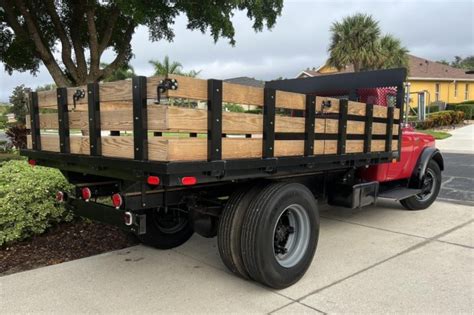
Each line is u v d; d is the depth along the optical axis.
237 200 3.45
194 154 2.74
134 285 3.57
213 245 4.70
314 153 3.67
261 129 3.18
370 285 3.58
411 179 5.93
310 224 3.72
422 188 6.01
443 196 7.53
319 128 3.71
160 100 2.67
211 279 3.71
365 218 5.93
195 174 2.77
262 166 3.17
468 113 30.38
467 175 9.82
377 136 4.62
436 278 3.72
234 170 3.02
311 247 3.74
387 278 3.73
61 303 3.23
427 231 5.25
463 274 3.82
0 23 9.10
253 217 3.31
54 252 4.41
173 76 2.60
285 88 6.31
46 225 4.77
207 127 2.81
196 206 3.62
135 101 2.77
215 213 3.65
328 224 5.59
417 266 4.02
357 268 3.97
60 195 3.86
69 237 4.83
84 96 3.29
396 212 6.30
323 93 5.97
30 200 4.60
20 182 4.79
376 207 6.66
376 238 4.95
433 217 5.99
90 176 3.98
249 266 3.35
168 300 3.29
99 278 3.72
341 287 3.54
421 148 6.05
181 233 4.60
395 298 3.33
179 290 3.47
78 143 3.41
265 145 3.21
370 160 4.56
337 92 5.83
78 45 8.95
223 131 2.89
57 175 5.08
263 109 3.20
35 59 9.59
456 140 18.75
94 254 4.37
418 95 5.75
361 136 4.30
